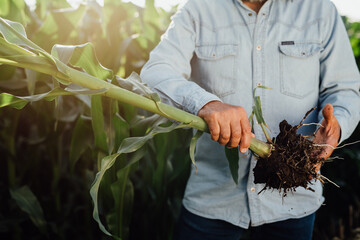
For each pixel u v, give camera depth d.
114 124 1.12
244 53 1.12
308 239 1.25
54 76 0.82
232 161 1.04
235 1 1.13
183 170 1.63
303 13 1.13
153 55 1.12
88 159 1.57
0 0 1.26
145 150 1.08
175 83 0.99
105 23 1.65
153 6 1.87
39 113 1.51
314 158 0.95
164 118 1.05
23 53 0.80
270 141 0.96
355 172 2.46
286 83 1.11
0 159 1.71
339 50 1.12
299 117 1.13
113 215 1.18
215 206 1.21
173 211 1.68
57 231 1.63
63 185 1.89
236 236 1.25
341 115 1.06
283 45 1.11
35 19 1.64
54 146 1.60
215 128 0.87
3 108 1.50
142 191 1.69
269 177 0.97
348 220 2.37
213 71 1.13
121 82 0.96
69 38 1.53
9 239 1.73
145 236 1.77
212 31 1.14
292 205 1.19
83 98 1.29
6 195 1.70
